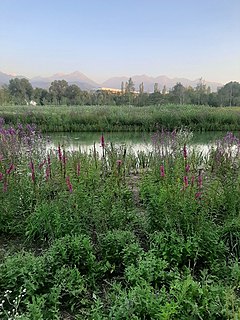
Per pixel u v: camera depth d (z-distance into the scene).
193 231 3.82
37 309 2.63
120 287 3.08
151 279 3.03
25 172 5.18
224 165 6.13
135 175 7.81
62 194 4.42
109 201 4.53
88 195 4.64
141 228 4.37
